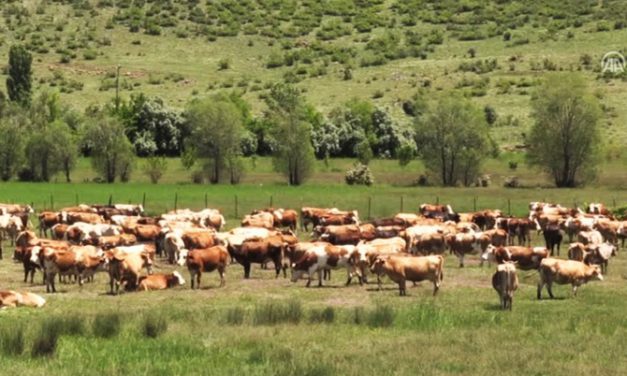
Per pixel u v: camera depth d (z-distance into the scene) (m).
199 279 35.91
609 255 39.91
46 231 54.44
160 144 117.00
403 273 33.50
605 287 35.31
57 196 76.31
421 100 114.06
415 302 31.58
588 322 27.41
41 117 109.88
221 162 94.69
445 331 26.28
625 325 27.14
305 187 86.62
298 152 92.81
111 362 22.36
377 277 36.81
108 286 36.19
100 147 94.75
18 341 23.73
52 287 35.03
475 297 32.88
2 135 96.12
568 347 24.02
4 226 51.56
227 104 96.56
